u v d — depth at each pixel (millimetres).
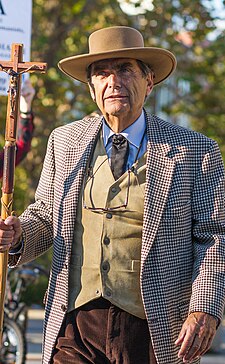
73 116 20188
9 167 5887
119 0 20062
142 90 5961
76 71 6238
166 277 5734
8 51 8852
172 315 5750
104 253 5789
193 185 5902
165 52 5887
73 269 5871
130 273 5766
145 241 5723
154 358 5734
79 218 5891
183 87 22453
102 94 5914
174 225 5785
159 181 5832
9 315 11750
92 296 5781
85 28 20203
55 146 6168
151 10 20031
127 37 5945
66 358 5805
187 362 5621
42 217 6117
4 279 5781
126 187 5852
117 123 5945
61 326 5855
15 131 5934
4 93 8820
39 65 5984
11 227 5734
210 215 5852
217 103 22469
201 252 5785
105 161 5949
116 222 5805
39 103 19891
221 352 15023
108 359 5746
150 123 6020
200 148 5938
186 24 20266
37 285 12195
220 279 5676
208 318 5559
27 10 8891
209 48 21016
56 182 6055
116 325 5742
